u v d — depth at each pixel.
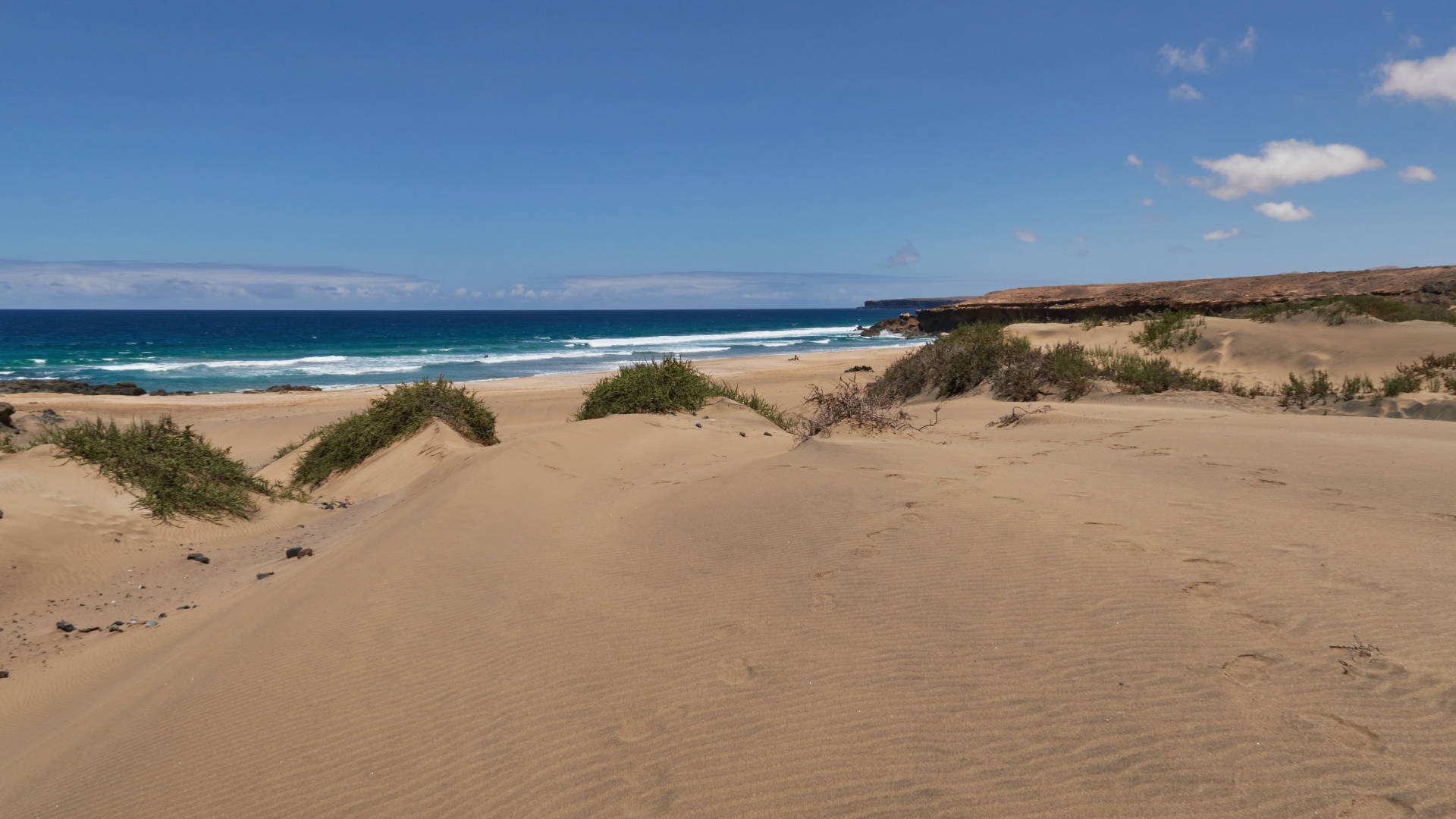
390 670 3.85
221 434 21.31
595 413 14.20
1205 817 2.03
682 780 2.55
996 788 2.27
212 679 4.08
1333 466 6.01
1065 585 3.63
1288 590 3.36
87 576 6.78
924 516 4.96
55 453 8.36
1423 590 3.24
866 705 2.84
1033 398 14.64
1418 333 15.22
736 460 8.41
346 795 2.86
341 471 12.38
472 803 2.67
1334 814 1.98
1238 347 16.72
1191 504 4.98
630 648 3.65
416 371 46.66
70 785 3.33
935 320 81.38
